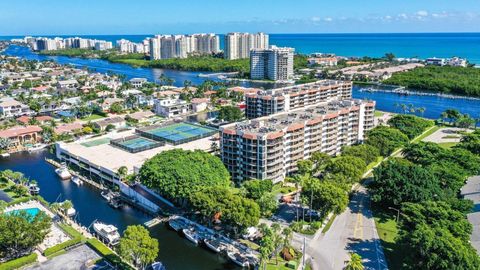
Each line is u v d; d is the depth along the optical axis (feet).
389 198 634.43
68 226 604.90
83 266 498.28
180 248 561.84
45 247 540.93
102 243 549.95
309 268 500.33
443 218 523.70
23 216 529.86
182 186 628.28
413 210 540.52
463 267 424.87
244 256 529.45
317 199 599.98
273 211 640.99
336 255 527.81
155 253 487.20
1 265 481.05
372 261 512.22
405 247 504.43
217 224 613.52
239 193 647.56
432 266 435.53
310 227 593.01
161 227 617.21
